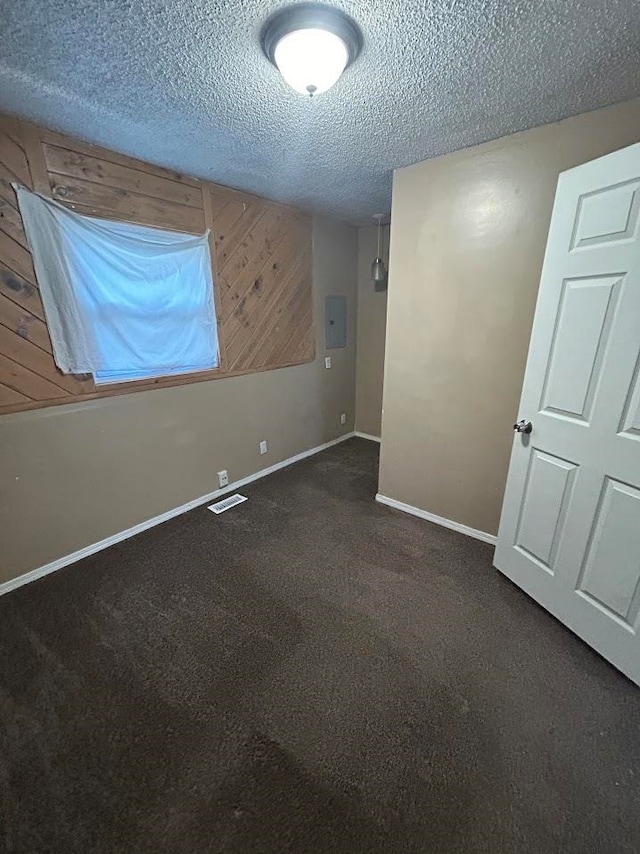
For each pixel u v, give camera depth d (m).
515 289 2.08
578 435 1.64
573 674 1.57
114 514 2.47
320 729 1.38
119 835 1.09
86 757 1.28
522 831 1.10
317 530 2.63
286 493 3.17
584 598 1.68
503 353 2.20
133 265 2.26
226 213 2.72
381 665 1.62
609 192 1.44
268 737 1.35
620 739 1.33
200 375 2.80
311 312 3.65
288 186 2.69
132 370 2.41
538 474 1.86
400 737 1.35
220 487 3.14
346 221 3.71
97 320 2.18
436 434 2.59
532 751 1.30
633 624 1.50
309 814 1.14
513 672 1.58
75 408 2.19
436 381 2.51
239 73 1.41
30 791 1.20
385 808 1.15
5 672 1.59
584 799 1.17
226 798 1.18
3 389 1.92
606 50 1.30
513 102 1.63
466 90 1.53
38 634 1.78
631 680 1.53
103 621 1.85
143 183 2.24
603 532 1.58
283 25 1.16
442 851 1.06
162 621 1.86
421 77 1.44
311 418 3.96
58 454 2.15
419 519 2.77
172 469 2.76
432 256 2.34
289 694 1.50
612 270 1.45
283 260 3.24
